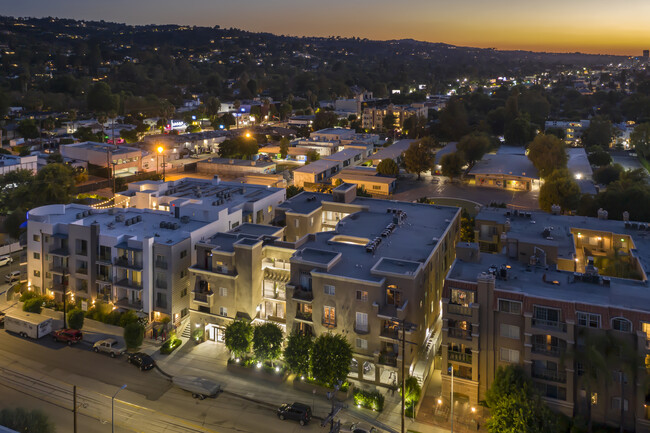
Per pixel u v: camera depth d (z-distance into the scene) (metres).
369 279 62.12
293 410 57.03
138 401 60.03
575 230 81.75
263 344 64.75
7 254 104.38
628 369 50.44
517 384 53.31
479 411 58.03
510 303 55.59
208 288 72.38
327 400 60.97
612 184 125.00
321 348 60.00
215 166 184.62
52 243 80.88
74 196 142.88
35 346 71.94
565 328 53.00
